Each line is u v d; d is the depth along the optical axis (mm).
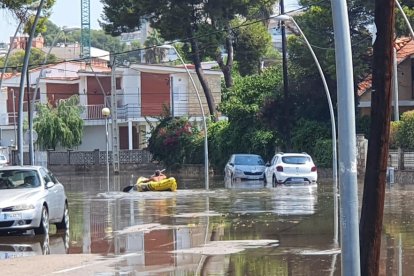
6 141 131250
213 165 97812
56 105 134125
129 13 95812
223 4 91125
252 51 119500
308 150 82562
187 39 94250
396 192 53562
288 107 84062
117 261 25125
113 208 46906
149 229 34219
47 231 33281
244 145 91562
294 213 39219
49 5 45812
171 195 57344
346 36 13578
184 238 30562
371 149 16625
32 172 34781
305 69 84562
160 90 130750
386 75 16516
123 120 131250
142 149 123562
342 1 13594
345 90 13555
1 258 26781
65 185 80875
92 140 137625
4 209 31859
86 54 171875
